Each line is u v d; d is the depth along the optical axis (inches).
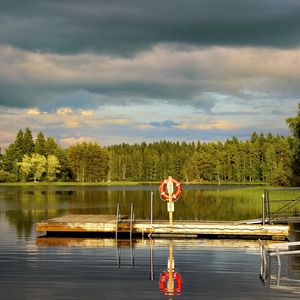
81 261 669.9
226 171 4803.2
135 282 547.8
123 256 709.3
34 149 4712.1
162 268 624.7
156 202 1916.8
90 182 4977.9
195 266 637.9
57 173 4761.3
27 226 1076.5
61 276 577.0
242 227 899.4
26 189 3309.5
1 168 4579.2
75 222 935.0
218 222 968.3
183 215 1347.2
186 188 3472.0
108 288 520.4
